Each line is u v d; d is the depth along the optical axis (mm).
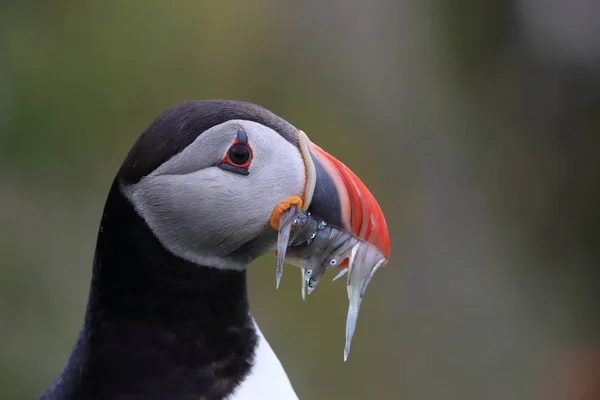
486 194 14719
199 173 4516
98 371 4484
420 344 12828
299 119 12891
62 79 11938
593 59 16141
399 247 13273
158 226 4516
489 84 15367
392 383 12367
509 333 13680
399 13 13961
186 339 4543
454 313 13305
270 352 4836
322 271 4941
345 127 13086
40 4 11945
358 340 12367
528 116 15812
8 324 11102
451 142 14367
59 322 11367
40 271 11453
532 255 15016
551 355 13883
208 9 12570
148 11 12367
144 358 4480
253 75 12805
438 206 13859
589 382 13703
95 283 4605
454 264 13695
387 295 12945
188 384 4492
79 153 11992
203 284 4617
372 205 4840
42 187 11766
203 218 4531
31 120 11703
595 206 15797
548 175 15672
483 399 12945
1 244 11320
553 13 15992
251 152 4590
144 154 4488
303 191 4711
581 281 15328
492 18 15180
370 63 13555
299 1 13102
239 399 4520
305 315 11938
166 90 12453
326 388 11867
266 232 4711
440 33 14594
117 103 12211
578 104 16125
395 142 13570
